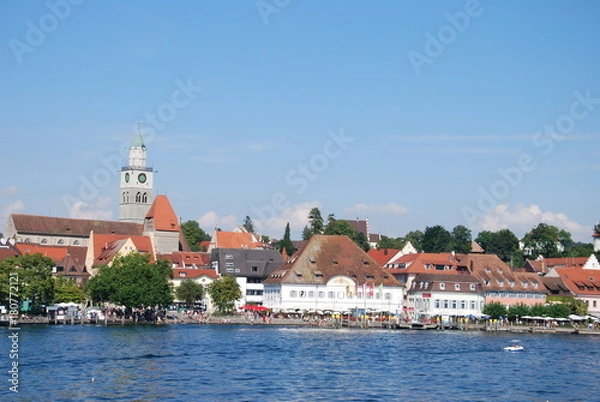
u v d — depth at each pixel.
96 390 95.50
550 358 143.38
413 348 153.25
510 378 115.62
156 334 170.25
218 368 116.50
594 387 109.88
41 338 152.25
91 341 148.50
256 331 188.88
